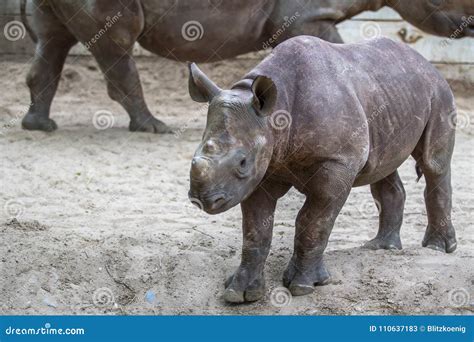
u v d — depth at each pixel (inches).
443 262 282.4
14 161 449.1
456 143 521.3
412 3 482.3
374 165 272.2
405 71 282.8
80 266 280.2
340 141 249.1
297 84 249.9
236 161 229.3
